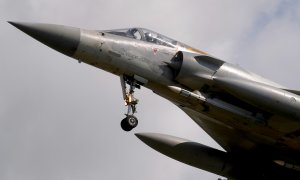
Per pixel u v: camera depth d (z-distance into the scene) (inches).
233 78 2426.2
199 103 2413.9
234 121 2476.6
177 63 2438.5
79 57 2364.7
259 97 2348.7
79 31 2348.7
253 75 2514.8
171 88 2422.5
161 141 2699.3
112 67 2400.3
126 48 2407.7
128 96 2406.5
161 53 2453.2
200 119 2696.9
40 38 2301.9
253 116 2423.7
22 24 2290.8
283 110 2354.8
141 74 2416.3
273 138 2561.5
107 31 2455.7
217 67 2440.9
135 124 2372.0
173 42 2513.5
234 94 2379.4
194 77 2400.3
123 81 2427.4
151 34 2504.9
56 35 2300.7
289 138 2527.1
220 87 2402.8
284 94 2361.0
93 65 2404.0
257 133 2544.3
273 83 2534.5
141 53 2423.7
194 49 2529.5
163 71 2431.1
